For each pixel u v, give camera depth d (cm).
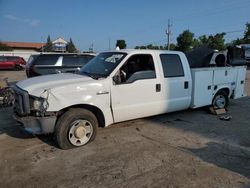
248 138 538
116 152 458
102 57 580
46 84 467
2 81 1589
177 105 624
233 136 550
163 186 349
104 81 498
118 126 605
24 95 447
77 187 347
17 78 1891
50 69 1048
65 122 456
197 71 652
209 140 525
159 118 677
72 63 1087
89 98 479
